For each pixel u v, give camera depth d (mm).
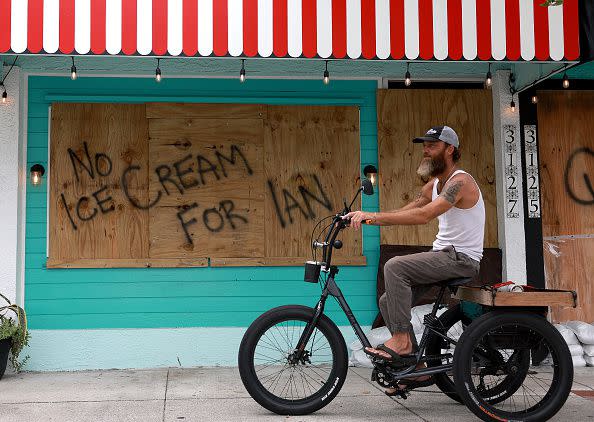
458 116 6664
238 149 6422
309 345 6133
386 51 5195
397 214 4246
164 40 5062
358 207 6520
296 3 5160
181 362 6242
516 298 4176
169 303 6277
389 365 4348
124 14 5043
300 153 6492
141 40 5043
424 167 4504
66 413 4574
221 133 6414
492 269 6504
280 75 6512
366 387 5367
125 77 6375
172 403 4855
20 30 4965
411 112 6625
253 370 4480
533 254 6559
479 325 4195
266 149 6461
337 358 4547
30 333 6113
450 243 4430
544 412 4172
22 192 6172
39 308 6152
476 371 4391
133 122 6340
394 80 6719
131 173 6312
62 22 4992
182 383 5551
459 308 4754
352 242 6477
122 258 6246
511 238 6504
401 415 4500
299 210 6457
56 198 6223
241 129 6438
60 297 6176
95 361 6160
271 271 6387
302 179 6477
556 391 4203
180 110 6375
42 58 6270
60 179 6234
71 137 6273
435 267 4316
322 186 6500
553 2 4672
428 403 4848
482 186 6641
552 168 6727
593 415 4504
